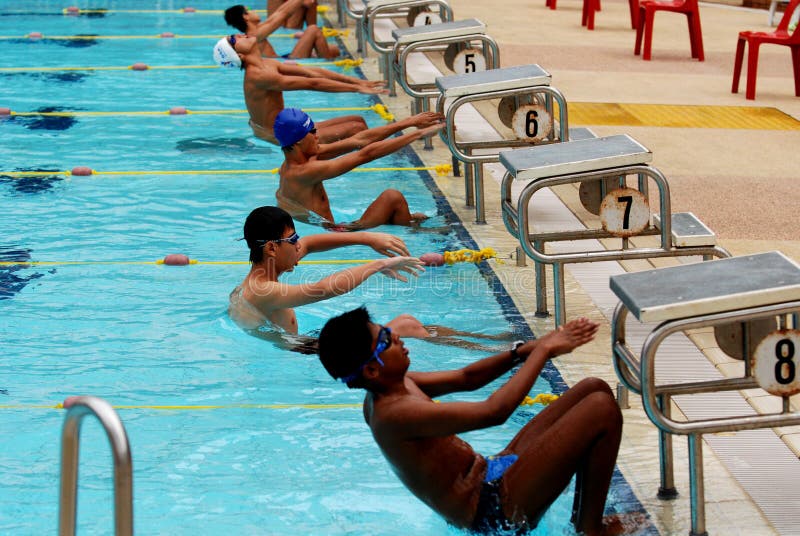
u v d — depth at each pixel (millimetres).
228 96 10516
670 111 9695
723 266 3701
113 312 5535
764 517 3664
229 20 9500
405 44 8477
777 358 3473
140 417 4484
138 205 7227
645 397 3469
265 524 3719
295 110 6555
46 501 3848
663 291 3529
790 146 8625
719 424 3463
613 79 10977
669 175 7773
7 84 10820
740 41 10312
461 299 5746
